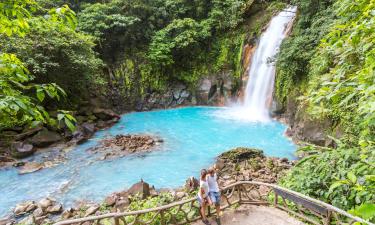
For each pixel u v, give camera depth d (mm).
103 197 10445
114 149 14688
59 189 11008
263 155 13094
